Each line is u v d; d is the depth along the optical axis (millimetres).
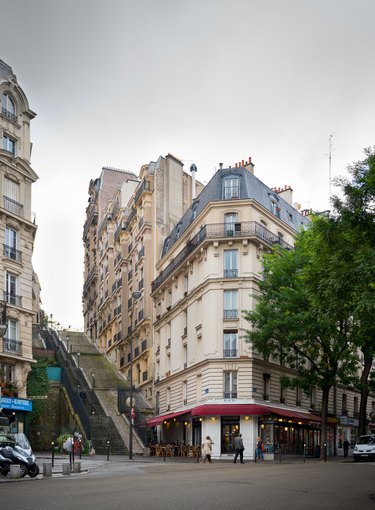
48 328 90625
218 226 44062
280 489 15781
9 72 41031
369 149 20016
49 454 39750
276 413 41281
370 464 30562
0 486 17609
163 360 53562
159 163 62188
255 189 46469
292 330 35906
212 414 40906
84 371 66438
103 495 14172
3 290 37375
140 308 62250
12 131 40031
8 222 38344
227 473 21969
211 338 42688
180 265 49000
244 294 42844
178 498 13617
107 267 82250
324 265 20406
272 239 45375
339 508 12320
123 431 45938
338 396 55562
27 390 44000
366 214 19391
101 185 93375
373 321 20562
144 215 62375
